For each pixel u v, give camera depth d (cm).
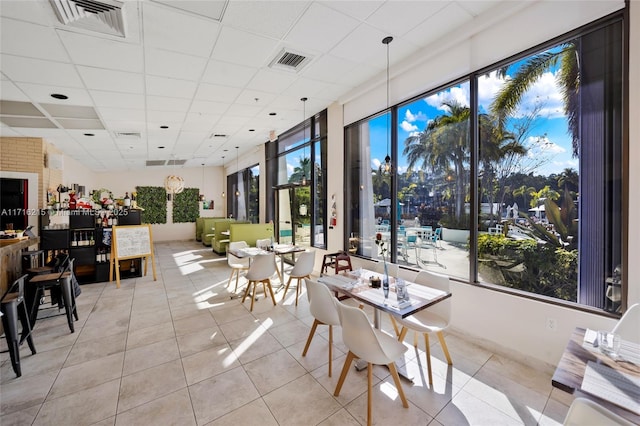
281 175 745
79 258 529
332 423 192
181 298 451
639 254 195
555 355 237
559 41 237
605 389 127
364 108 435
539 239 257
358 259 461
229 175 1183
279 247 541
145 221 1116
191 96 430
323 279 296
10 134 551
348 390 226
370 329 187
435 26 289
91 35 267
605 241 219
